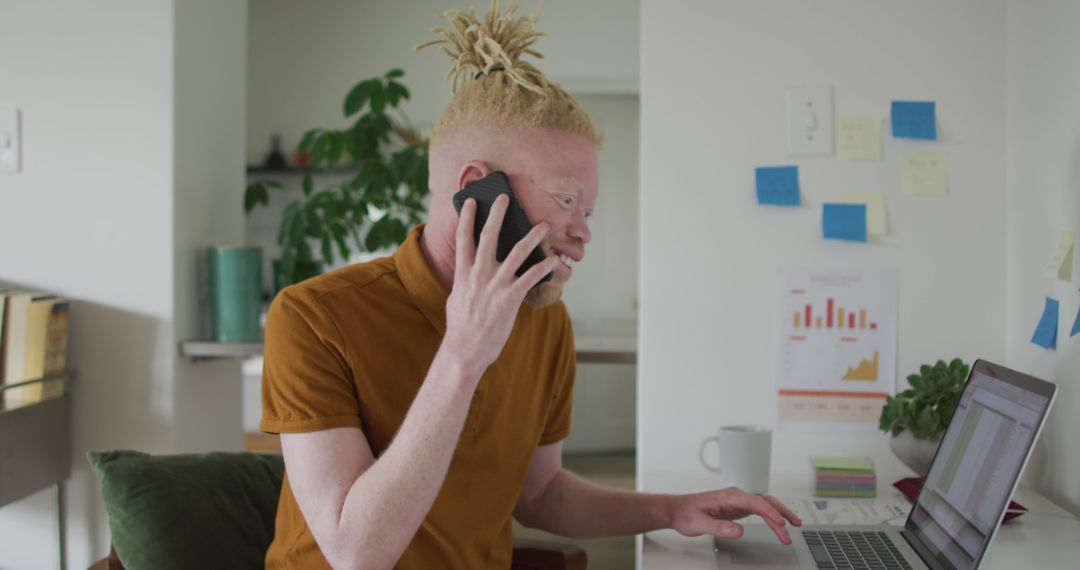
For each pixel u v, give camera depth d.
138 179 2.18
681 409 1.83
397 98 2.85
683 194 1.82
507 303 0.93
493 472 1.22
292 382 1.07
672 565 1.18
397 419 1.12
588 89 4.89
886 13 1.77
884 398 1.78
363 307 1.13
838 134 1.78
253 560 1.44
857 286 1.79
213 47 2.40
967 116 1.76
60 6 2.19
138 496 1.39
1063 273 1.46
